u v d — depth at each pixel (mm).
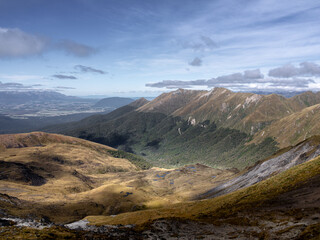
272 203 46156
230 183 151375
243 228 38875
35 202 113938
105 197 159375
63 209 116000
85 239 36094
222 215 50219
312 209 35562
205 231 41656
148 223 49375
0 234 31703
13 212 82000
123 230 44219
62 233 36438
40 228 37844
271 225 35906
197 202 86750
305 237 27984
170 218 52125
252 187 69125
